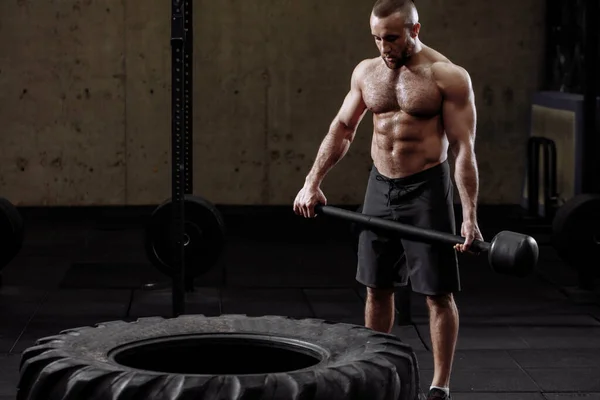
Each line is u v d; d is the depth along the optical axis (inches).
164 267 293.3
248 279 327.0
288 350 120.9
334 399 100.7
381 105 181.3
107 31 450.0
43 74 450.0
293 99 458.9
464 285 323.6
